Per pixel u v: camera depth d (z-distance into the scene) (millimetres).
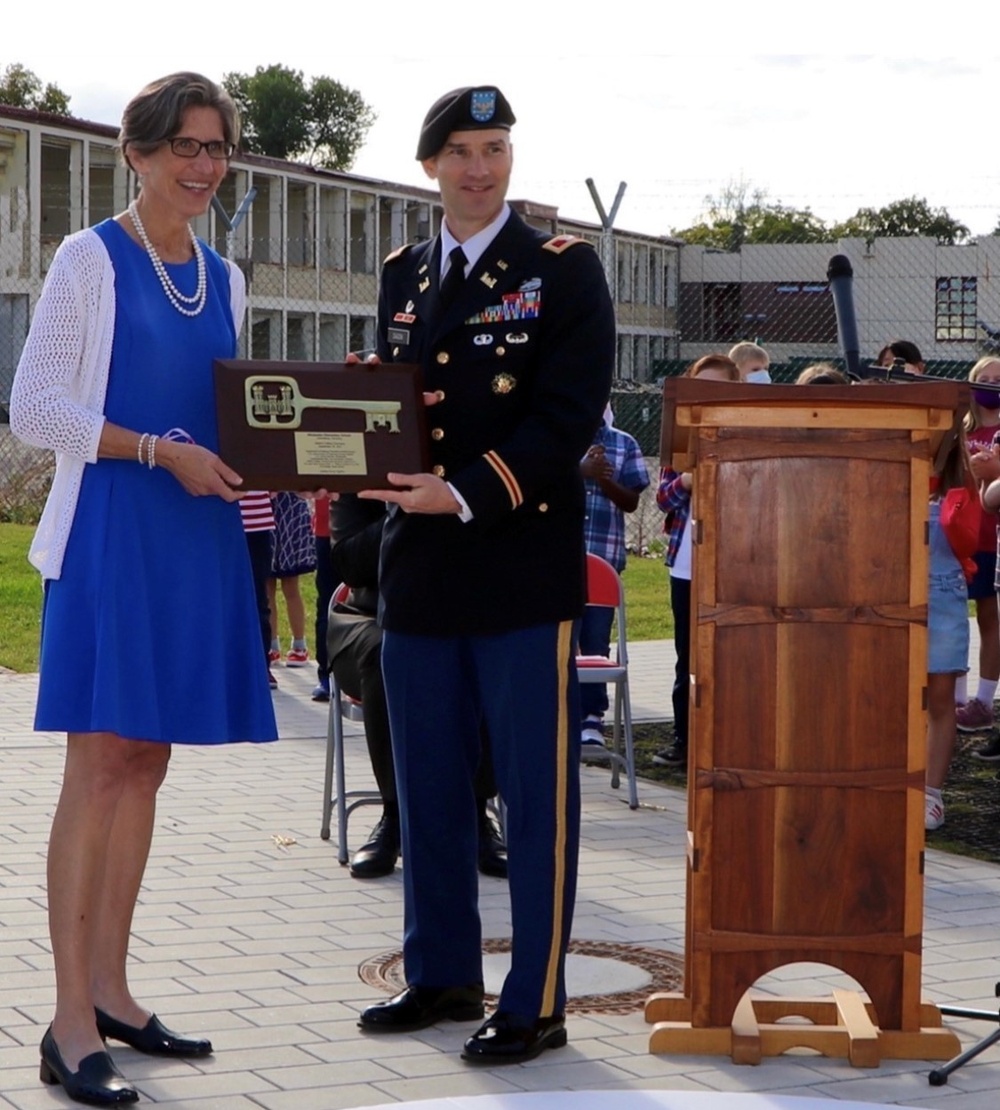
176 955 5441
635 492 9359
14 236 37094
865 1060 4527
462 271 4652
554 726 4629
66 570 4320
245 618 4523
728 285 45219
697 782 4594
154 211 4426
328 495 4512
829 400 4445
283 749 9234
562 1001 4668
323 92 91562
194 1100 4215
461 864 4832
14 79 77562
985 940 5809
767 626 4543
